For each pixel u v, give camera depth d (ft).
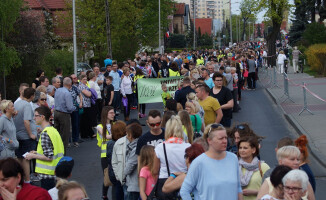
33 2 152.66
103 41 130.72
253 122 57.06
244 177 19.74
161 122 24.88
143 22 179.93
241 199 17.70
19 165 15.85
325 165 36.60
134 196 24.56
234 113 64.39
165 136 21.25
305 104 59.00
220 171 17.19
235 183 17.20
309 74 113.19
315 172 35.22
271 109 66.64
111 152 26.50
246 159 19.98
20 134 33.81
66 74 108.78
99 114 58.70
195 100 29.73
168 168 20.58
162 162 20.70
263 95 83.20
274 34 149.69
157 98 59.52
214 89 35.88
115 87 60.44
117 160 25.27
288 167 16.19
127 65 67.56
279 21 148.36
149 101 59.47
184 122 25.45
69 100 41.91
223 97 35.35
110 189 32.89
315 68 112.57
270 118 59.36
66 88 42.22
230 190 17.10
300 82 98.07
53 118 42.09
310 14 195.52
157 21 184.44
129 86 59.06
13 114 31.83
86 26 132.05
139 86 59.11
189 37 338.34
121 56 140.67
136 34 155.22
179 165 20.56
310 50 116.37
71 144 48.21
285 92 73.26
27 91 34.12
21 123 33.88
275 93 81.51
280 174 15.96
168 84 59.11
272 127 53.57
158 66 90.17
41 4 162.40
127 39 141.90
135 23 149.79
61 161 20.56
